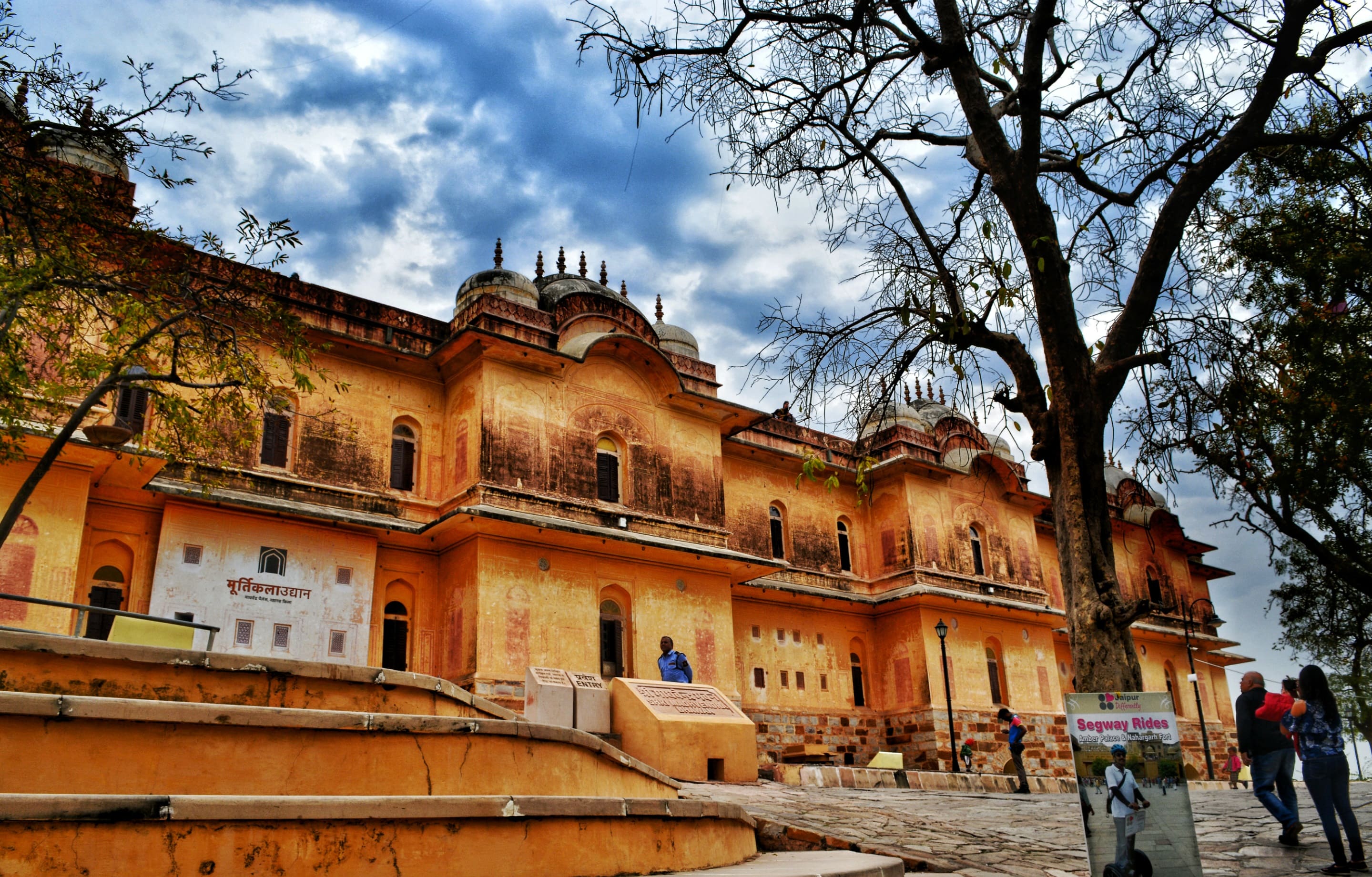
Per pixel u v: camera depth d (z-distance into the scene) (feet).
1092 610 25.05
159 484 54.19
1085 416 26.53
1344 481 38.52
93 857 13.50
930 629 87.51
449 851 17.19
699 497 75.41
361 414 64.85
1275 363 30.12
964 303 29.07
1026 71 27.71
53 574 47.42
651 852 21.48
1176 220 28.14
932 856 29.58
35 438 46.37
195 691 22.07
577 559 66.49
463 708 27.91
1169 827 20.45
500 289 71.97
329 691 24.76
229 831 14.75
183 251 39.17
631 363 74.13
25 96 33.88
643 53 29.99
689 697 50.72
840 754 84.58
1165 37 31.89
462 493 63.87
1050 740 93.04
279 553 58.08
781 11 30.25
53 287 35.01
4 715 15.97
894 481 92.73
